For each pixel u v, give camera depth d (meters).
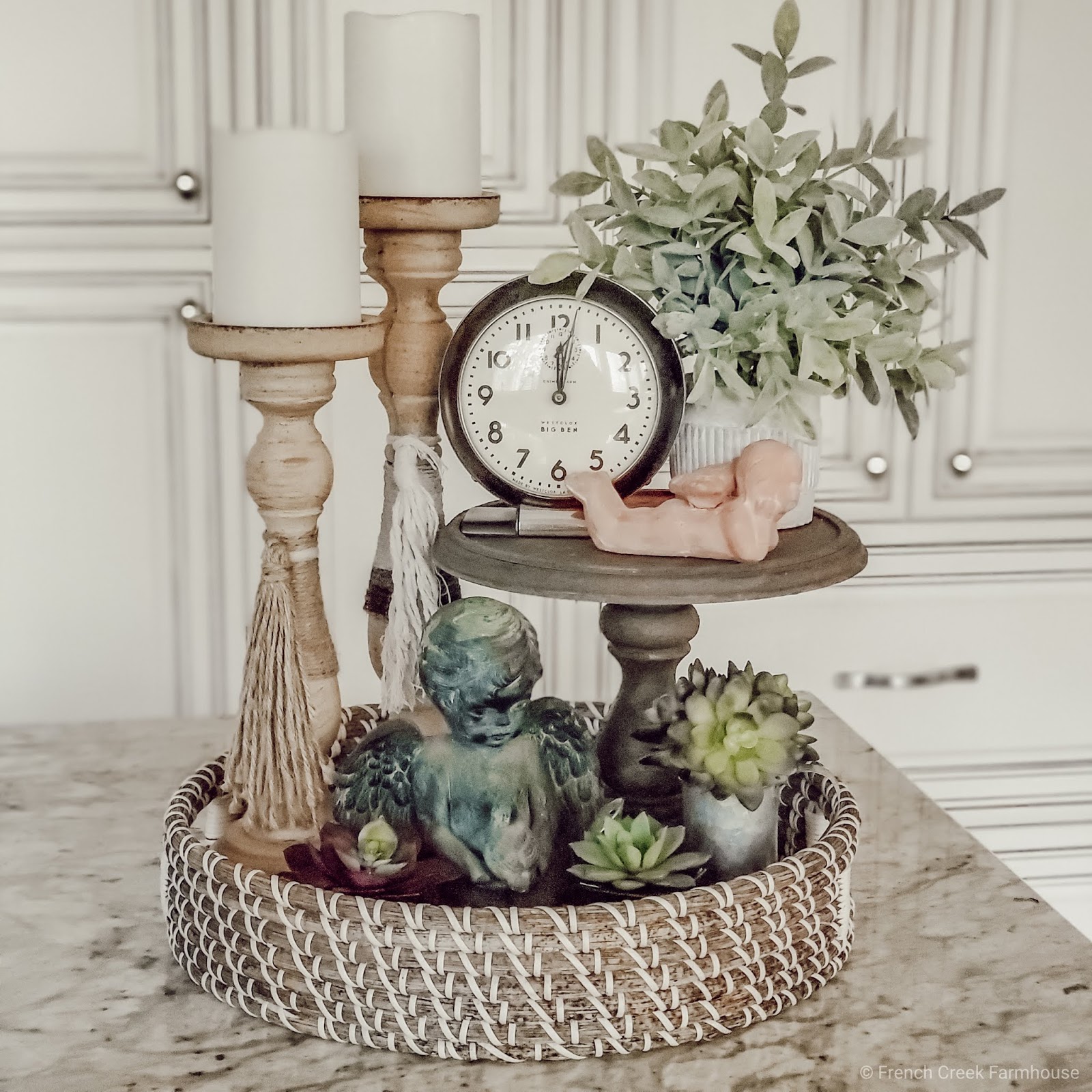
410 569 0.82
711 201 0.77
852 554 0.78
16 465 1.26
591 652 1.35
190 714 1.32
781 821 0.86
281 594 0.75
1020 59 1.30
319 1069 0.66
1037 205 1.32
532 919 0.64
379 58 0.79
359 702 1.32
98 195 1.23
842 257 0.78
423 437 0.84
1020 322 1.34
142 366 1.26
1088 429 1.37
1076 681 1.41
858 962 0.76
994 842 1.43
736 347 0.78
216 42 1.22
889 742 1.40
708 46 1.27
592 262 0.81
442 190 0.81
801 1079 0.65
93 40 1.21
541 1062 0.66
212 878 0.70
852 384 1.31
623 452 0.82
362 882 0.68
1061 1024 0.70
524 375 0.82
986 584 1.38
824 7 1.27
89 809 0.98
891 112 1.29
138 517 1.29
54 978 0.74
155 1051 0.67
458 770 0.71
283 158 0.71
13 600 1.28
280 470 0.75
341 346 0.72
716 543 0.74
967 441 1.36
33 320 1.24
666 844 0.71
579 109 1.26
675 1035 0.67
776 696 0.73
